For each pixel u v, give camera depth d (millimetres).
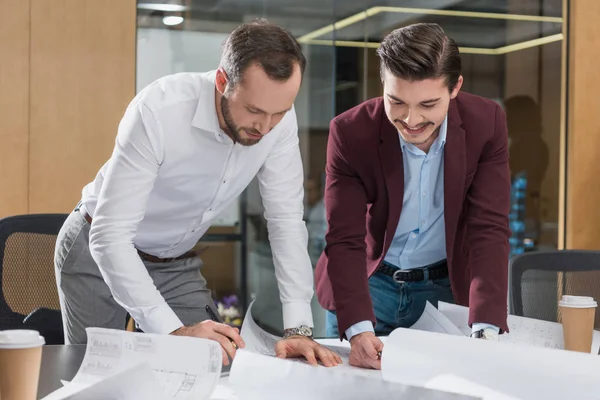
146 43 4016
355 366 1622
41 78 3863
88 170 3934
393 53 1631
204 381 1309
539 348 1291
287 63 1495
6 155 3832
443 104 1661
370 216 1987
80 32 3904
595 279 2324
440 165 1914
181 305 2088
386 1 4316
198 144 1748
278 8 4180
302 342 1659
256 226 4156
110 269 1645
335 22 4246
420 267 2068
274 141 1841
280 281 1839
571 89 4633
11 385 1167
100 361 1412
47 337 2309
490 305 1752
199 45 4094
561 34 4625
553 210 4648
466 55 4504
